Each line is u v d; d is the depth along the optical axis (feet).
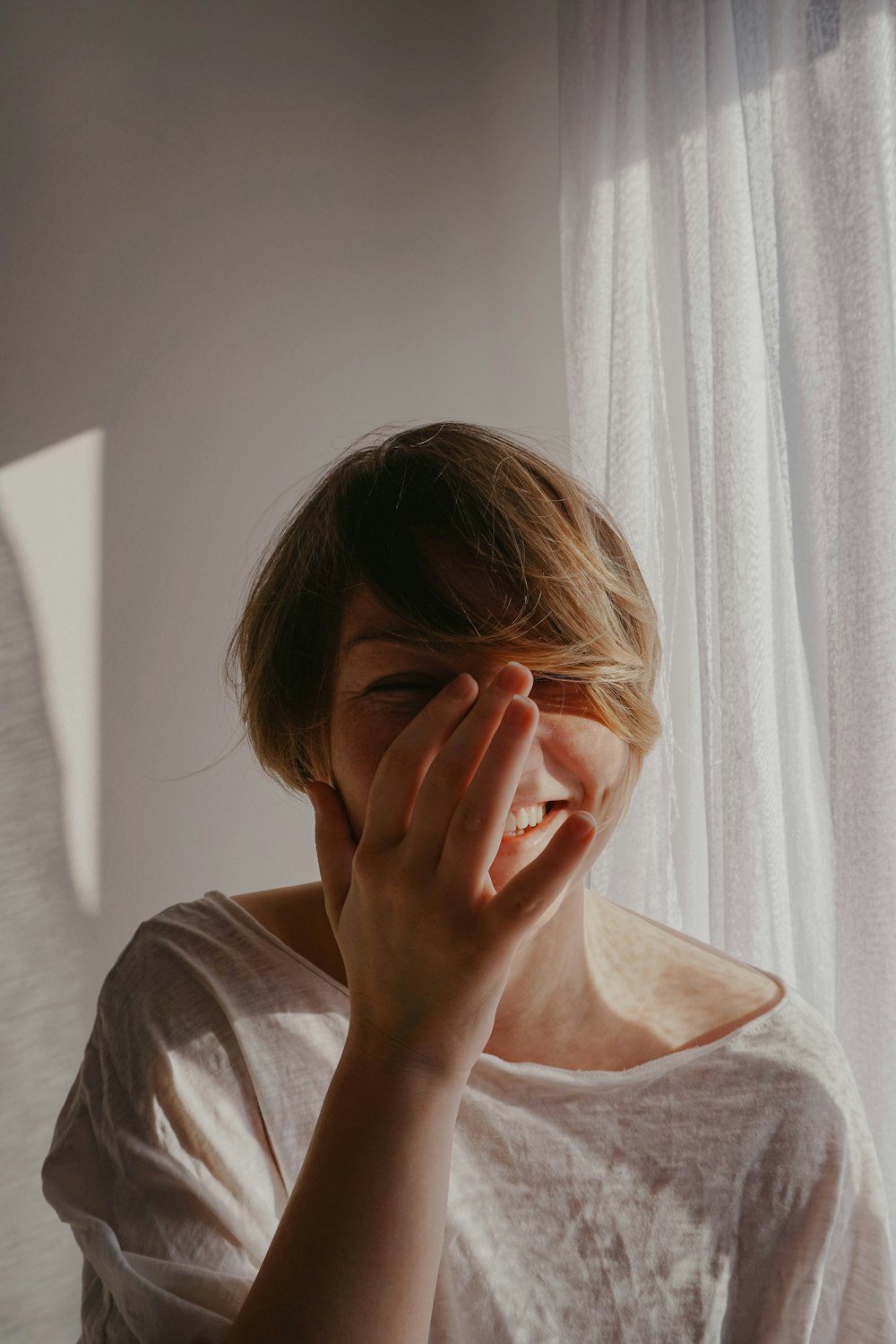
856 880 2.93
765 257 3.28
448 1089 1.52
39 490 4.49
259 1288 1.45
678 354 3.97
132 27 4.59
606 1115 2.03
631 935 2.32
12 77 4.46
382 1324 1.42
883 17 2.90
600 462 4.22
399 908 1.49
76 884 4.53
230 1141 1.93
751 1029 2.15
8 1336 4.39
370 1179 1.47
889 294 2.91
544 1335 1.92
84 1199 1.93
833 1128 2.11
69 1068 4.51
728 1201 2.04
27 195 4.47
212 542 4.66
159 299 4.60
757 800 3.37
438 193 4.90
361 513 1.78
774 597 3.40
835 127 3.01
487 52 4.92
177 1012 2.02
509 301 4.97
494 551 1.71
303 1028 2.02
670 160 3.92
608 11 4.11
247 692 2.11
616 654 1.74
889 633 2.89
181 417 4.62
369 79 4.84
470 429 1.96
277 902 2.27
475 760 1.45
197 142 4.66
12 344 4.46
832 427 3.05
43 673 4.49
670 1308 1.97
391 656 1.72
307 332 4.75
